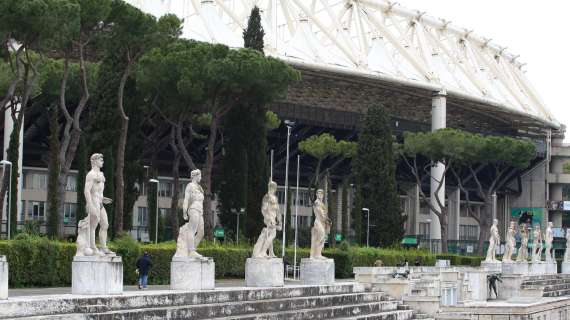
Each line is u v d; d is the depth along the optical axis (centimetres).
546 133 14575
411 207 12825
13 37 4503
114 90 5838
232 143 6456
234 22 10338
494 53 13862
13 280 3553
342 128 10338
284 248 5956
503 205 14900
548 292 6366
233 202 6388
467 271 5900
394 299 3991
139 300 2486
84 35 4988
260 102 6169
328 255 5806
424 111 12688
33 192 8925
